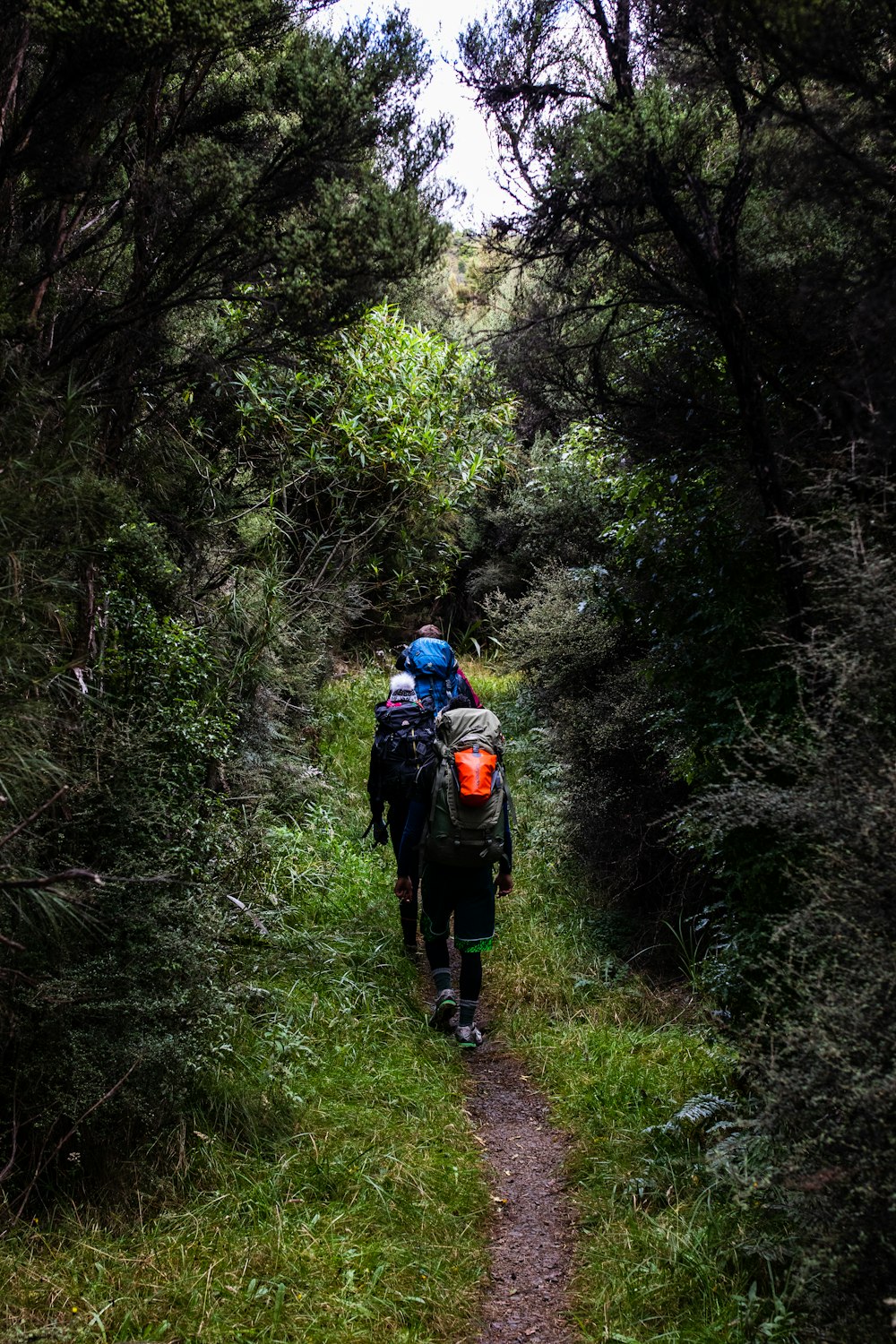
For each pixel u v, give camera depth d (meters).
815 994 2.52
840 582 2.62
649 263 3.89
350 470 7.34
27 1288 2.81
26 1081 3.20
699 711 3.98
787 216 3.56
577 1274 3.20
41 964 3.29
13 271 3.88
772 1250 2.87
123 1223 3.15
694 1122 3.71
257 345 4.85
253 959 4.78
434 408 7.61
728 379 4.07
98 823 3.51
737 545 3.87
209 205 4.11
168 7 3.47
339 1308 2.89
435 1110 4.07
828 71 2.85
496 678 11.57
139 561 4.46
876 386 2.98
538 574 9.56
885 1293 2.19
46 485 3.21
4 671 3.02
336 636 9.96
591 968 5.39
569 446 8.58
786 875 3.05
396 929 5.77
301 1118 3.80
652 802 5.84
